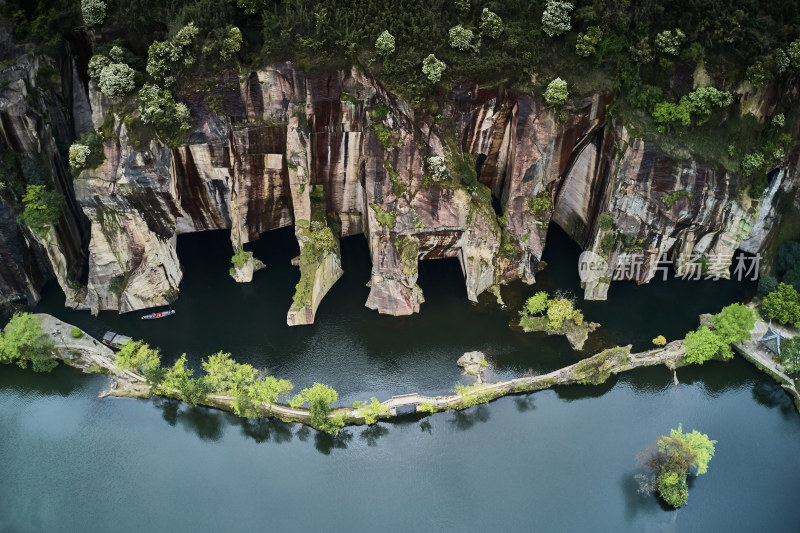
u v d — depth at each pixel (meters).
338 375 75.12
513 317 81.12
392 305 80.81
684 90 76.12
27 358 75.81
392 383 74.50
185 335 78.31
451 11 77.19
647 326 80.19
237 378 71.25
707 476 68.56
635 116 75.62
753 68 74.25
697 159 75.50
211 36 75.56
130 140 73.88
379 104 76.44
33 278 81.00
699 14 74.94
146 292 80.12
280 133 78.56
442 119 76.00
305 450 70.19
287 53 75.19
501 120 78.62
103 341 77.25
